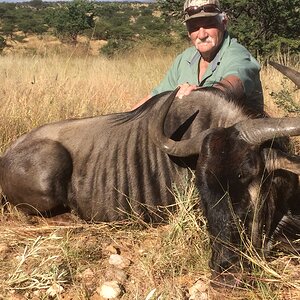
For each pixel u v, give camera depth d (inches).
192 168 141.0
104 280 113.0
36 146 146.8
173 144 128.0
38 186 143.5
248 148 111.6
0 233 136.9
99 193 146.3
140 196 145.3
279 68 123.5
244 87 144.6
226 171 108.6
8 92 246.1
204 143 114.0
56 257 115.7
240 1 455.8
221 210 106.7
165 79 172.2
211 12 149.5
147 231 140.9
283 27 478.0
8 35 1579.7
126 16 2060.8
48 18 1220.5
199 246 122.0
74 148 148.0
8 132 193.9
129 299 105.3
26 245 123.6
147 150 144.9
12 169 146.3
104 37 1203.2
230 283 105.2
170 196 145.1
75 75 315.3
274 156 113.7
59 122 154.4
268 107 233.9
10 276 110.8
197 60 162.6
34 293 107.3
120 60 512.1
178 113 141.8
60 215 149.9
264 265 109.9
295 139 184.2
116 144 147.0
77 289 108.1
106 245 131.9
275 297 101.9
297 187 123.0
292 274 112.0
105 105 241.3
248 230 108.8
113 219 147.3
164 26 931.3
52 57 467.5
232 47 154.7
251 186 109.2
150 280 111.7
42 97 236.4
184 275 115.2
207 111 139.4
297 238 124.0
